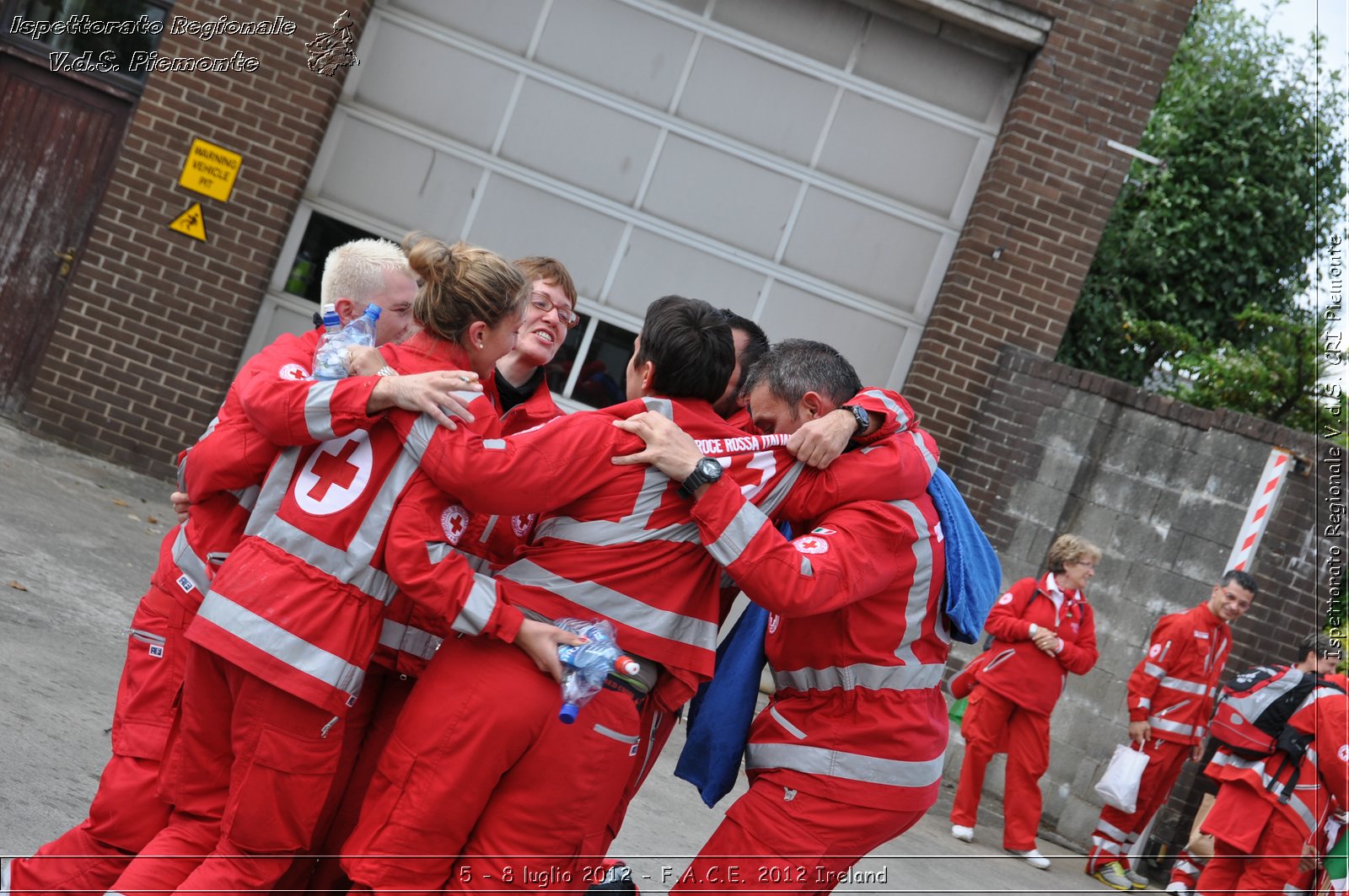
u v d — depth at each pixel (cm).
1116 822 733
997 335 907
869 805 316
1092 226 910
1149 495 855
